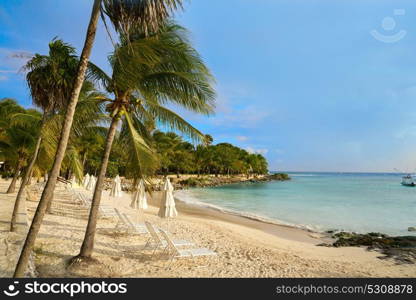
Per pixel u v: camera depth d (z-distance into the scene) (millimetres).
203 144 6316
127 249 6684
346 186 49625
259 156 103375
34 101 6391
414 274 6438
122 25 3408
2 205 10531
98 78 5711
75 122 5859
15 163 14578
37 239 6430
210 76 5426
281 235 11289
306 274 5961
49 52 6020
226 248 7914
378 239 10445
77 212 11570
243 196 29719
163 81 5422
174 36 5395
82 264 5086
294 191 37625
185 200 24891
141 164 5352
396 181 73000
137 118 6625
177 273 5371
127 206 17156
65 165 8477
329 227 13422
